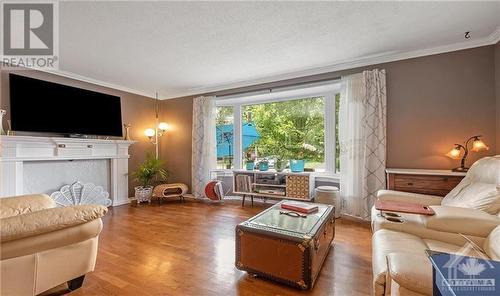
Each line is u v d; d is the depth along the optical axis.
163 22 2.26
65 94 3.61
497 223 1.39
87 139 3.75
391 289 1.08
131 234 2.78
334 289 1.68
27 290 1.39
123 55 3.03
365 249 2.32
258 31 2.46
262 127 4.54
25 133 3.26
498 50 2.53
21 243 1.35
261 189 4.07
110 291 1.67
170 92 4.96
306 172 3.72
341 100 3.38
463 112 2.75
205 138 4.56
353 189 3.24
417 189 2.59
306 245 1.63
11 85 3.09
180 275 1.88
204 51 2.94
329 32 2.49
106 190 4.18
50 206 2.16
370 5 2.03
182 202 4.44
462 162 2.65
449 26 2.37
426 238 1.62
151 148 5.00
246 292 1.66
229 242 2.54
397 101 3.09
